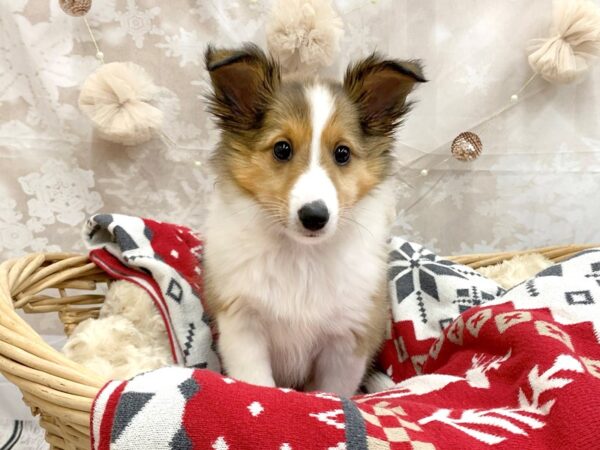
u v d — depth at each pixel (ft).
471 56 1.54
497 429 0.67
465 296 1.18
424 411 0.73
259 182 0.92
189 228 1.43
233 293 0.97
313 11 1.34
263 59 0.94
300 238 0.87
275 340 1.04
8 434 1.45
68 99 1.46
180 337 1.08
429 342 1.14
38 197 1.50
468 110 1.56
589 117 1.56
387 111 1.02
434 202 1.62
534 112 1.57
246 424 0.59
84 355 0.97
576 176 1.59
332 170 0.91
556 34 1.44
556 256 1.43
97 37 1.45
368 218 1.02
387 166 1.04
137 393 0.63
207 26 1.48
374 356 1.16
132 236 1.21
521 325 0.85
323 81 1.02
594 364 0.84
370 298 1.03
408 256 1.29
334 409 0.63
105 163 1.51
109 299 1.16
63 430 0.74
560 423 0.66
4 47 1.41
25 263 1.13
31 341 0.76
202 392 0.62
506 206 1.62
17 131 1.46
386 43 1.53
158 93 1.47
